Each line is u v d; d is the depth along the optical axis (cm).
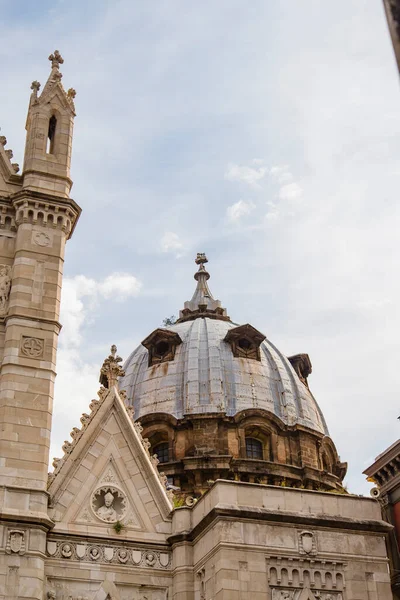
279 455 6425
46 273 3934
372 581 3453
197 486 6012
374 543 3550
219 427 6372
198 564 3497
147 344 7212
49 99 4453
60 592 3362
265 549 3350
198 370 6812
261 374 6900
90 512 3616
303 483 6359
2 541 3247
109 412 3919
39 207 4062
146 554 3597
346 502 3634
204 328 7356
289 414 6694
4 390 3569
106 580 3466
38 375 3662
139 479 3784
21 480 3416
